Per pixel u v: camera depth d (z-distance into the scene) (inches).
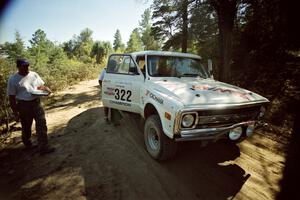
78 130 211.9
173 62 180.5
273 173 133.0
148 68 166.2
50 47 1238.3
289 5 313.4
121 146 171.0
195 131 115.6
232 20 326.0
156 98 137.3
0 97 232.4
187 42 608.1
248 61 428.8
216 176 129.5
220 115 121.6
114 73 202.2
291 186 119.5
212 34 500.4
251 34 416.5
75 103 342.0
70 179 127.9
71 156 156.7
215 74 435.8
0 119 233.8
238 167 139.9
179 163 143.6
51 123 236.7
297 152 156.0
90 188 119.0
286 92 278.7
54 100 360.5
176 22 554.6
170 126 116.7
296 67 345.1
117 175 130.4
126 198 110.2
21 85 147.4
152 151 147.3
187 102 116.7
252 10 390.3
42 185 122.9
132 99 175.6
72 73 690.2
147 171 133.9
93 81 693.9
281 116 221.8
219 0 320.5
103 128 214.5
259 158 151.8
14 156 159.3
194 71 186.9
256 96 143.8
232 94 135.9
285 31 350.9
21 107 151.8
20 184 124.5
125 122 229.3
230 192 115.1
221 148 166.1
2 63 258.8
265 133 195.2
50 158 154.3
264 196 112.3
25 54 940.0
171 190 116.2
